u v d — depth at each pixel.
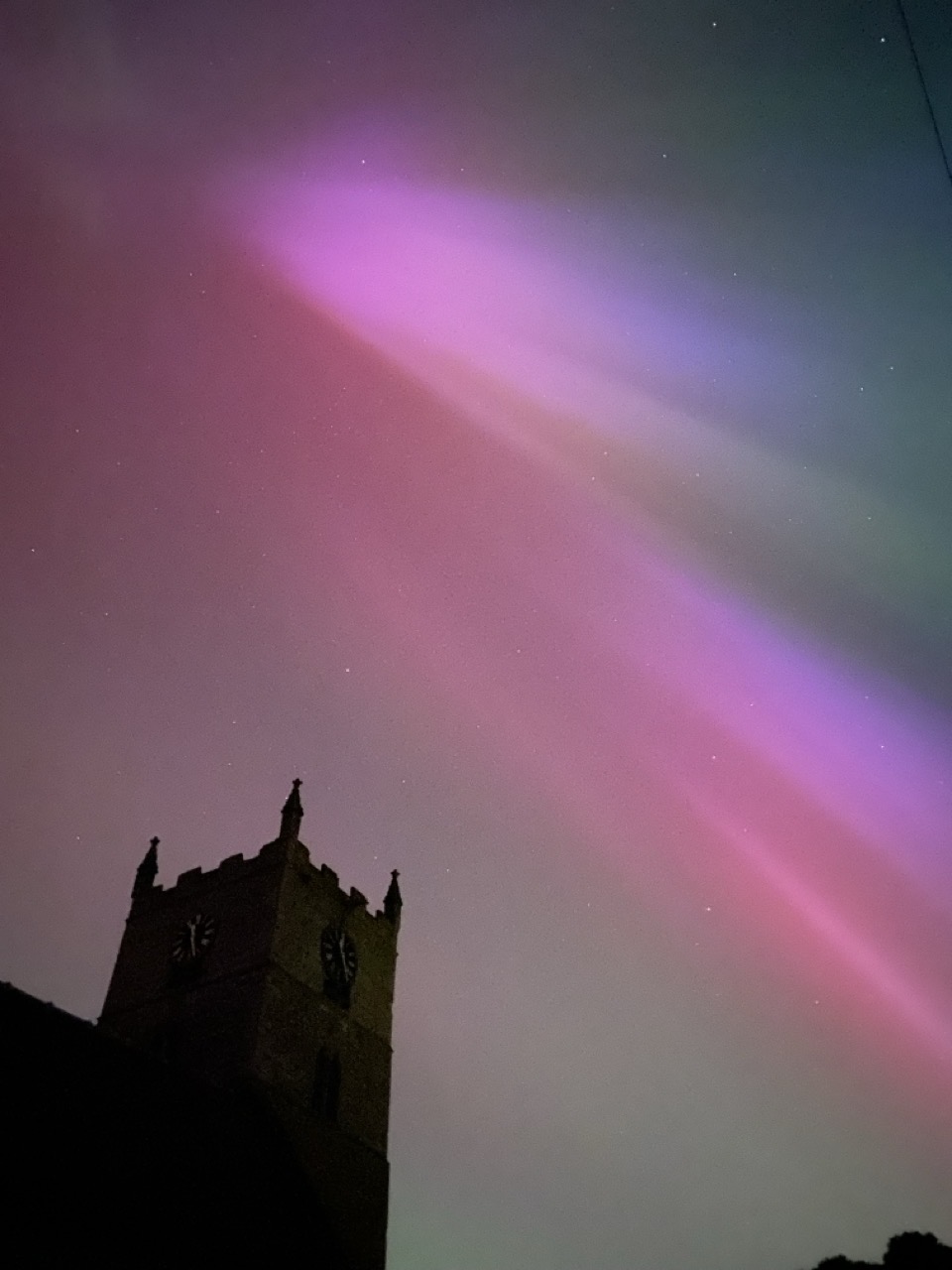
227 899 59.00
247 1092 50.47
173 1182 42.12
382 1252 51.84
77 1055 43.81
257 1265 42.31
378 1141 56.50
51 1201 36.69
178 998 55.69
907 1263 53.28
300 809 62.19
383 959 64.62
